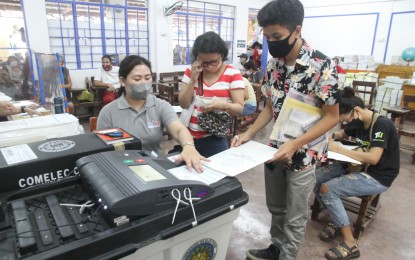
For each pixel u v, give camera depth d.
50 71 2.94
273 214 1.61
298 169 1.29
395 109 3.75
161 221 0.69
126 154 0.87
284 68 1.23
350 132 2.10
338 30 7.57
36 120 1.32
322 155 1.34
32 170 0.79
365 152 1.87
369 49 7.19
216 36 1.55
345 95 2.01
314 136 1.16
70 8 4.91
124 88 1.42
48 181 0.82
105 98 4.88
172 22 6.22
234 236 2.04
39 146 0.90
